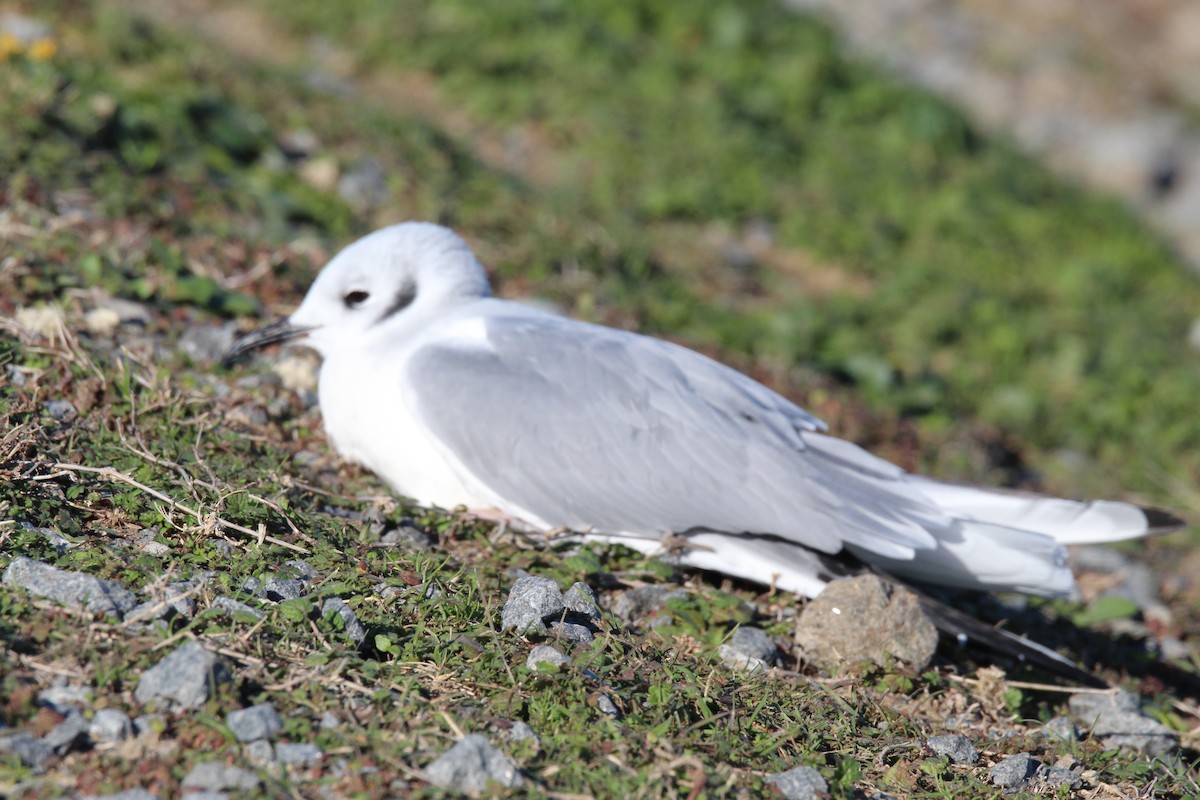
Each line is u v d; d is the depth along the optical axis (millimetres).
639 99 19891
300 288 11742
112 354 9406
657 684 6855
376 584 7316
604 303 13594
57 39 15484
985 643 8242
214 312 10766
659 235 16641
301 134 15438
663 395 8492
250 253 12039
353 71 19359
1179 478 13945
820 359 13852
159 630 6223
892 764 6941
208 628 6422
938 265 17641
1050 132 25547
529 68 19891
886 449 12266
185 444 8266
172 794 5438
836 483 8508
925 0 29484
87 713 5727
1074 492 13125
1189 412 15273
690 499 8398
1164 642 10180
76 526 7090
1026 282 17938
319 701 6145
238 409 9211
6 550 6695
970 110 24703
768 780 6305
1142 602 10891
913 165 20344
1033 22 29750
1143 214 23312
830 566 8438
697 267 15898
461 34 20141
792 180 18969
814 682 7441
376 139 15875
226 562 7121
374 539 7922
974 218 19016
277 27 20094
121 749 5605
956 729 7539
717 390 8664
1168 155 25281
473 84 19359
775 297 15734
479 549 8289
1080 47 28859
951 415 13711
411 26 20141
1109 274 18859
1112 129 25812
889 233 18094
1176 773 7570
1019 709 8211
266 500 7738
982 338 15727
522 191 16000
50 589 6406
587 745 6176
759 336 13969
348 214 13664
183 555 7105
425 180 15281
